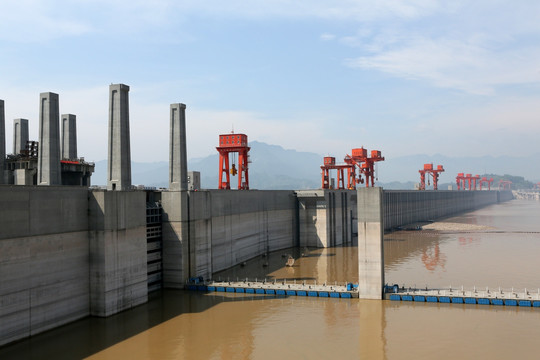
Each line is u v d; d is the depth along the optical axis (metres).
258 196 121.88
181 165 83.56
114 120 71.31
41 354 49.78
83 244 62.34
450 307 66.06
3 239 50.59
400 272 92.81
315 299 72.00
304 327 58.50
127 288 66.94
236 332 57.00
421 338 53.75
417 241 144.25
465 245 133.00
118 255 65.12
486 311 63.69
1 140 79.94
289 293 74.50
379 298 70.62
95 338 54.88
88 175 93.62
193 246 83.94
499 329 56.25
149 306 69.19
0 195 50.34
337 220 144.25
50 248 56.88
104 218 62.50
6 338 50.91
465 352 49.34
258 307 68.00
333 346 51.84
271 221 128.75
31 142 87.81
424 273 91.44
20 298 52.66
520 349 49.88
